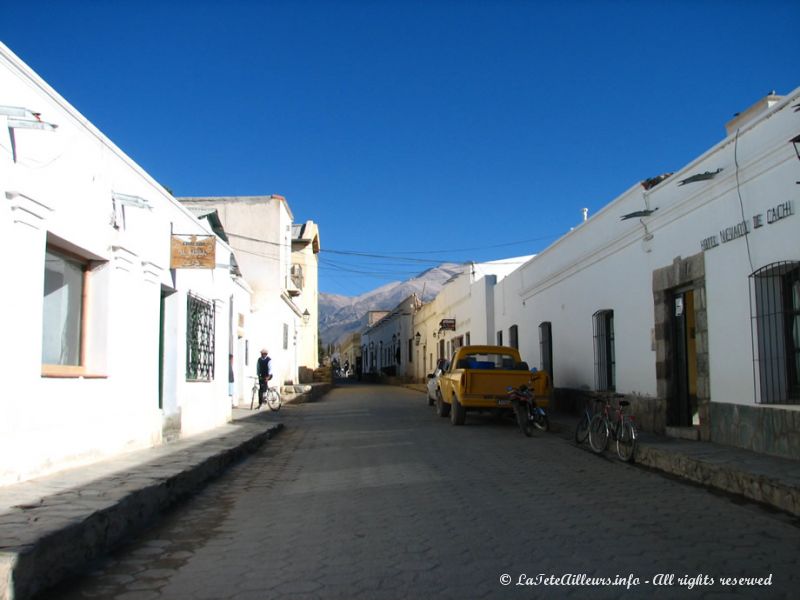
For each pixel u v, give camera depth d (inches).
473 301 1194.6
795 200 343.6
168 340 488.4
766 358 371.9
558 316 758.5
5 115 259.9
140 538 252.1
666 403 484.1
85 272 363.3
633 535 242.2
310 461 447.2
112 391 374.9
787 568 203.0
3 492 263.6
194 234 489.1
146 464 348.8
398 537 244.4
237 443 464.1
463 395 633.6
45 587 192.2
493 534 245.8
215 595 188.1
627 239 555.2
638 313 536.7
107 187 361.1
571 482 352.5
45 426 304.0
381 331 2591.0
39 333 294.8
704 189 424.5
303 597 184.5
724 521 263.1
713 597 179.8
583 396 661.9
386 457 450.9
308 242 1636.3
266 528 264.8
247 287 898.7
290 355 1229.7
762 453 367.9
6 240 269.0
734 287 397.4
